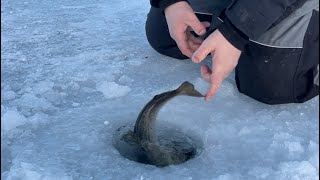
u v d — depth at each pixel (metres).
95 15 1.69
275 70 1.12
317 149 1.01
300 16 1.08
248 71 1.15
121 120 1.11
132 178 0.94
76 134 1.07
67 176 0.94
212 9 1.30
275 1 1.01
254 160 1.00
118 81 1.27
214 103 1.17
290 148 1.01
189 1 1.30
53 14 1.70
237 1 1.02
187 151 1.03
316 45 1.11
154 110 1.02
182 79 1.28
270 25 1.02
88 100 1.19
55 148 1.02
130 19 1.66
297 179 0.94
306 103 1.17
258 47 1.11
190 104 1.16
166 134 1.08
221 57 1.03
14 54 1.40
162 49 1.37
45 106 1.16
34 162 0.98
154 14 1.36
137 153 1.01
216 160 1.00
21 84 1.25
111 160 0.99
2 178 0.93
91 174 0.96
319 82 1.13
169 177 0.94
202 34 1.13
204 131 1.07
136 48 1.44
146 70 1.32
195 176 0.95
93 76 1.29
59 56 1.39
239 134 1.07
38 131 1.08
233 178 0.94
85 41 1.49
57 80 1.27
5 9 1.73
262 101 1.17
